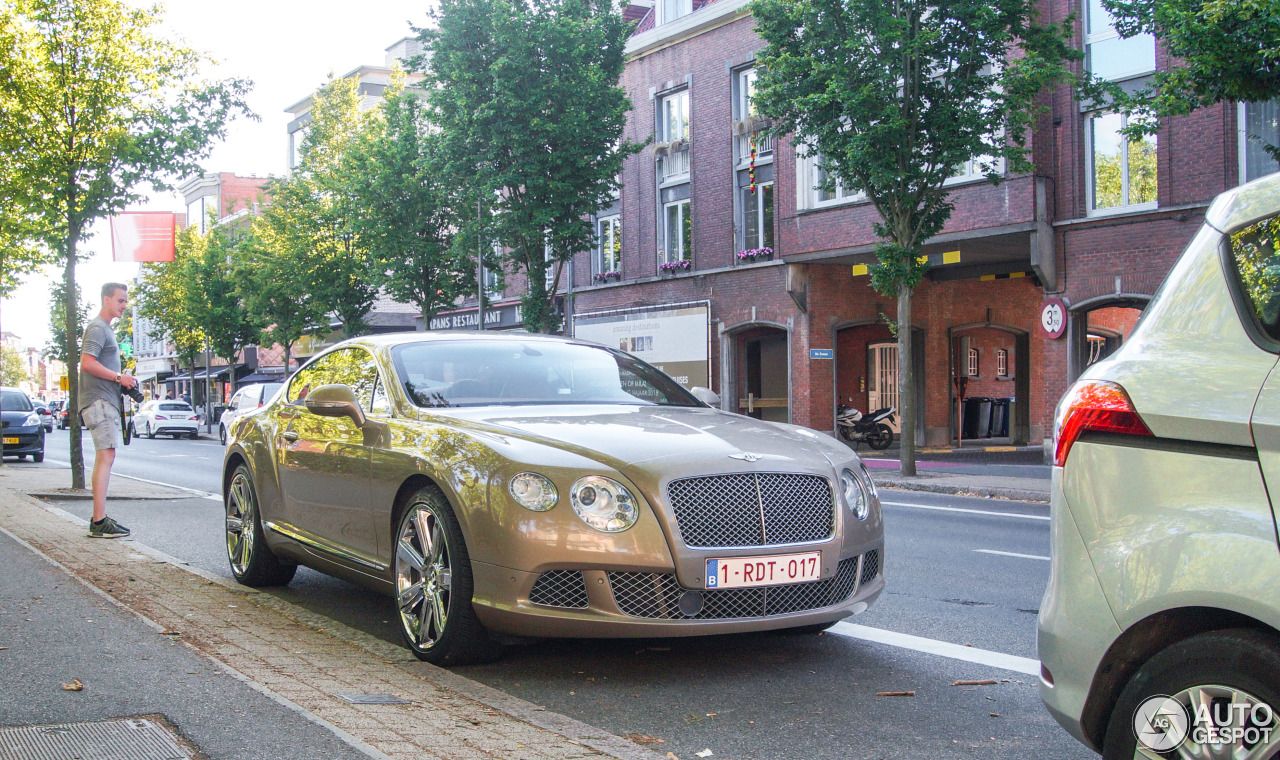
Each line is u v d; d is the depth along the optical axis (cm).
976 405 2861
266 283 4028
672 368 2889
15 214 1361
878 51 1661
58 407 6512
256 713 353
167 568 693
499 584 425
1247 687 233
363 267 3566
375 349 582
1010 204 1989
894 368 2752
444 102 2383
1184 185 1802
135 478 1727
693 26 2822
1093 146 1941
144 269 5122
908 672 466
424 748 327
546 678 451
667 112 2981
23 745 319
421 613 470
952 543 916
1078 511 270
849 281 2586
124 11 1334
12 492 1251
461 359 564
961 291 2753
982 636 537
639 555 416
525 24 2338
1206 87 1223
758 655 493
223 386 6712
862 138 1623
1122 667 262
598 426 474
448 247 3041
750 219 2698
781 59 1652
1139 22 1316
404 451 488
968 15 1598
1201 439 247
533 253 2505
